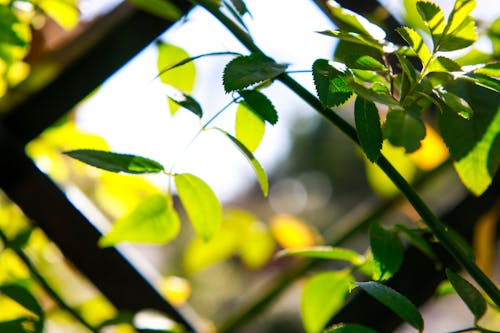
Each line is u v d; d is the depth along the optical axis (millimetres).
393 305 533
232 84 531
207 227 619
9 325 618
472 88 583
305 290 690
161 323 670
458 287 543
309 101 568
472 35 537
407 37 541
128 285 764
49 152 771
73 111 772
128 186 805
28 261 707
